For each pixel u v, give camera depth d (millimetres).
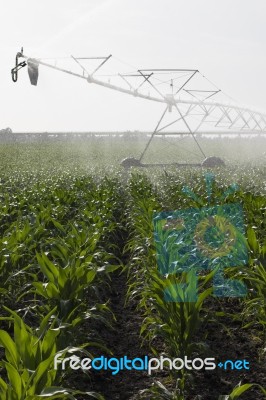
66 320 5492
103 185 17844
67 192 14586
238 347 6727
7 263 7516
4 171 29375
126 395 5594
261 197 11719
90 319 7473
